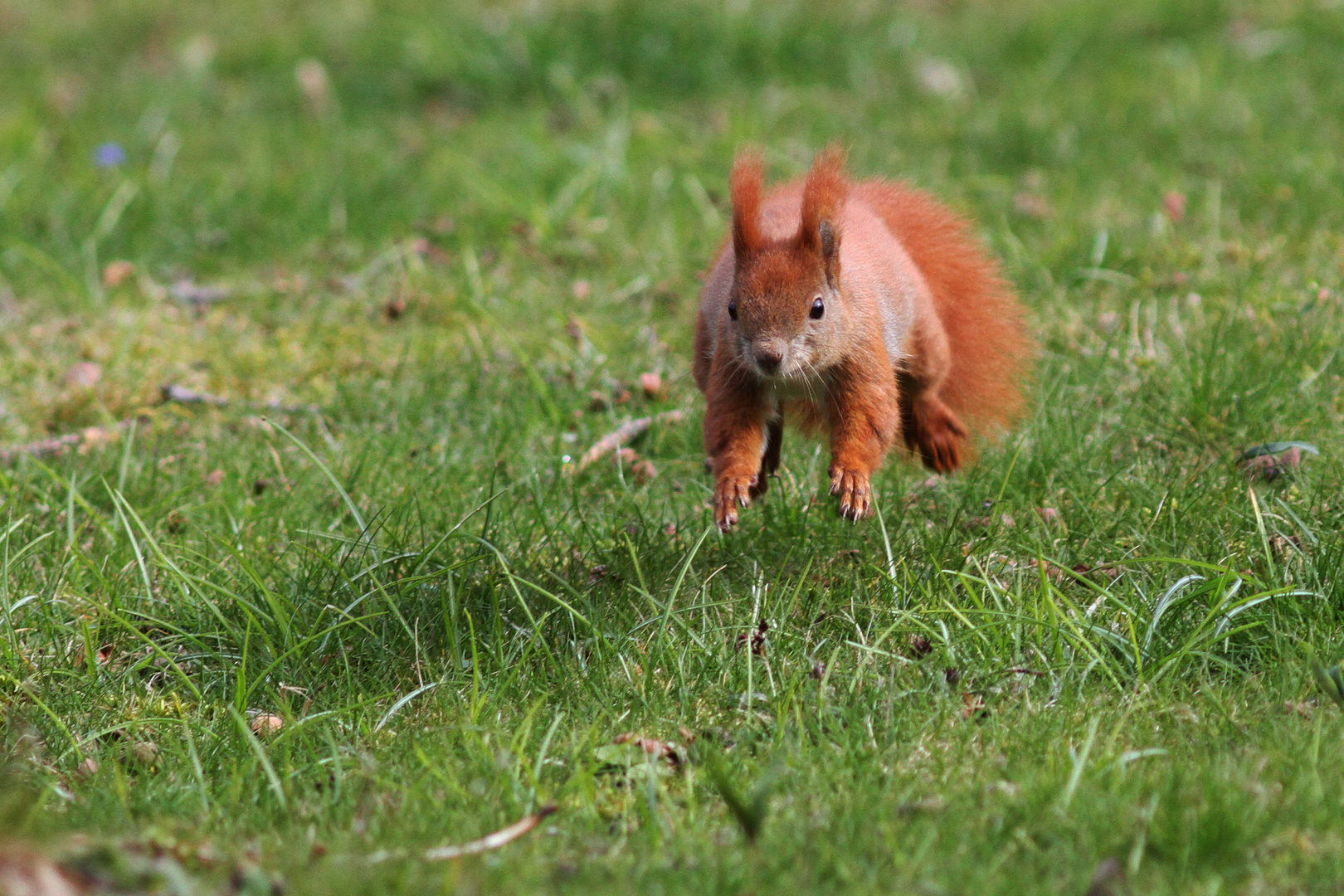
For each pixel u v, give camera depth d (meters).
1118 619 7.10
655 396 10.50
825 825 5.49
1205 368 9.33
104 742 6.80
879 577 7.60
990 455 8.97
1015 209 13.45
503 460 9.51
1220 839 5.13
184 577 7.65
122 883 4.73
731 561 8.05
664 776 6.12
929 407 8.47
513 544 8.48
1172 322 10.59
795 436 9.45
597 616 7.42
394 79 19.19
